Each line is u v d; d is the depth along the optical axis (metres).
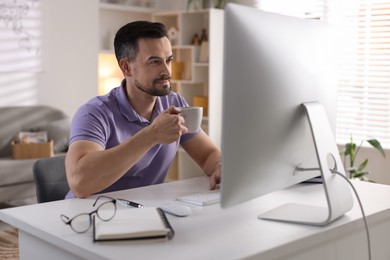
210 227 1.37
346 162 4.66
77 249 1.22
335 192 1.41
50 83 4.96
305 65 1.42
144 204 1.61
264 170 1.31
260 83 1.24
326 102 1.57
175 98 2.23
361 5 4.52
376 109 4.48
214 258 1.13
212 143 2.19
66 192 1.98
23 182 4.12
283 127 1.34
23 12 4.75
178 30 5.42
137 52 1.89
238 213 1.51
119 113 1.99
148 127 1.67
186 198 1.65
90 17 5.16
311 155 1.49
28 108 4.67
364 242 1.51
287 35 1.34
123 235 1.24
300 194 1.74
